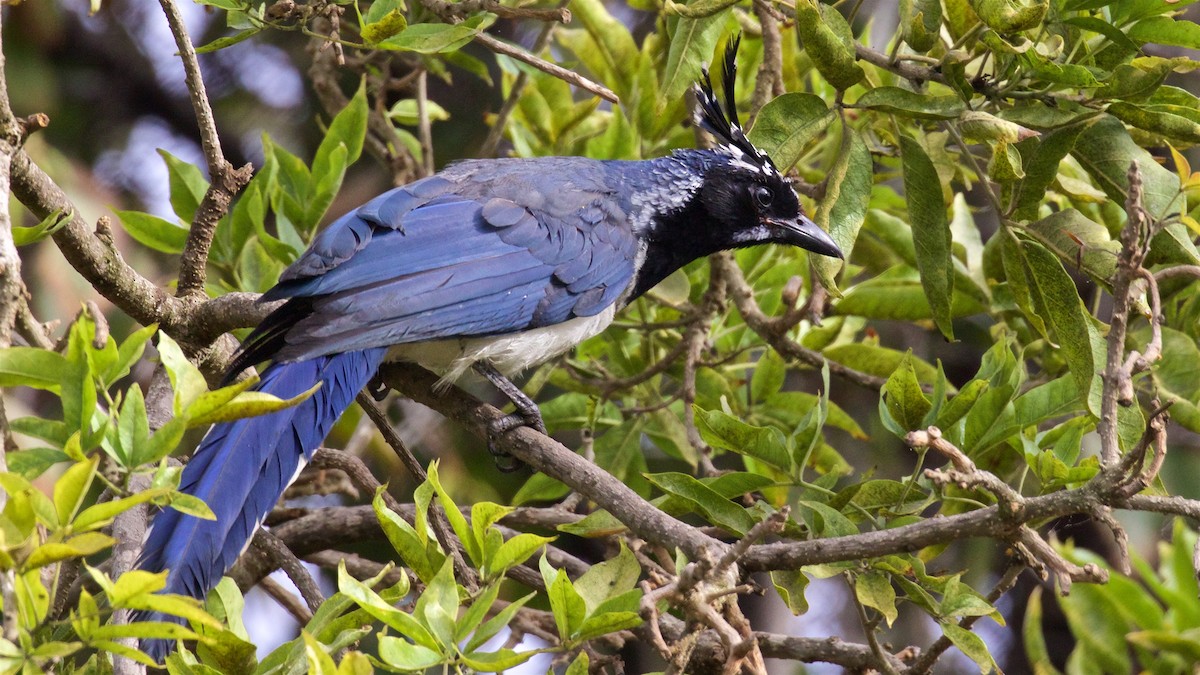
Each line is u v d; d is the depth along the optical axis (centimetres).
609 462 1238
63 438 631
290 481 886
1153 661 1117
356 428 1450
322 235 991
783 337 1184
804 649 951
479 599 679
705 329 1212
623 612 693
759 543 933
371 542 1565
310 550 1198
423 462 1592
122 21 1841
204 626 709
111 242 945
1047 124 945
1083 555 1153
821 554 815
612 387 1244
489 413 1017
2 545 543
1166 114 922
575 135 1427
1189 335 1110
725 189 1188
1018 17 874
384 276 999
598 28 1352
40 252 1505
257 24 931
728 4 942
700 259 1341
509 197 1105
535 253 1089
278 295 964
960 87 948
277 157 1205
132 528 865
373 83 1491
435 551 756
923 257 997
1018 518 768
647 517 852
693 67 1021
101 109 1816
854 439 1683
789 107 969
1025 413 960
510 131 1399
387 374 1091
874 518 933
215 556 783
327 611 735
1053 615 1730
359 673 592
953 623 823
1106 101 931
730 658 677
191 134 1852
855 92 1173
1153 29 955
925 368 1261
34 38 1689
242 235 1200
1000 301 1197
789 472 926
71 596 912
